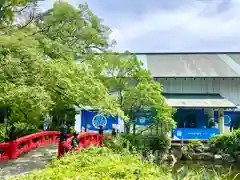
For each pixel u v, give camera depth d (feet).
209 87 112.78
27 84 40.50
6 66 36.86
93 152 40.11
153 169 27.63
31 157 53.57
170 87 112.16
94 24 68.23
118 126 95.55
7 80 38.47
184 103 99.50
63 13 56.39
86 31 64.59
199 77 109.70
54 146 68.54
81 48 66.85
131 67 78.38
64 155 40.65
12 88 38.47
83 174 24.72
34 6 47.83
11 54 37.88
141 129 81.25
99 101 50.49
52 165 31.96
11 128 67.72
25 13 47.06
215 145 90.94
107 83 75.36
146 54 136.46
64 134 50.93
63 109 88.89
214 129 98.27
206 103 99.96
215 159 89.45
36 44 42.68
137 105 78.84
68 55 51.44
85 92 47.70
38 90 39.83
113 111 53.21
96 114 97.60
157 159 78.74
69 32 61.93
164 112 79.51
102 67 70.85
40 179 24.00
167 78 111.14
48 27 54.85
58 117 91.15
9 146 51.72
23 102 44.57
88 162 30.99
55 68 41.60
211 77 109.70
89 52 70.79
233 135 88.99
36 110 51.60
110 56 75.36
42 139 69.77
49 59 46.55
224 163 86.48
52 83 42.42
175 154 88.69
